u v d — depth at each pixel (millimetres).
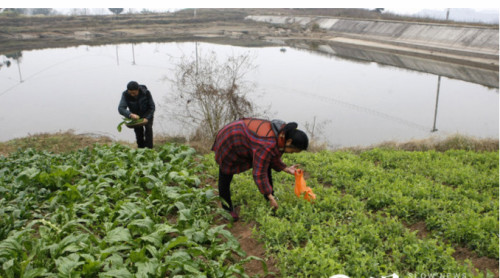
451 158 9523
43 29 68250
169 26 79500
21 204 6133
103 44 53344
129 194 6855
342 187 7578
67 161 8789
